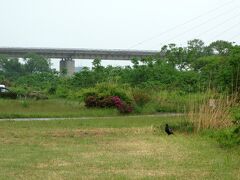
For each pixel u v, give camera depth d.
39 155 15.50
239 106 22.66
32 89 64.19
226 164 13.98
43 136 20.48
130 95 38.09
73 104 40.41
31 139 19.47
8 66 110.75
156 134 21.45
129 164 14.01
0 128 23.44
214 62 40.69
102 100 37.09
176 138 19.89
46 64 109.19
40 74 78.50
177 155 15.54
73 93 49.38
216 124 21.55
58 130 22.75
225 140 17.52
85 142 18.72
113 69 59.56
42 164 13.95
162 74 51.41
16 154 15.66
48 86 64.62
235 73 29.36
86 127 24.41
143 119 29.47
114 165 13.84
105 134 21.41
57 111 34.84
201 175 12.52
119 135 21.11
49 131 22.31
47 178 12.12
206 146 17.50
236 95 23.95
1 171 12.95
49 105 39.09
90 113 33.94
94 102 37.25
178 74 50.81
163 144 18.16
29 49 106.94
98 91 38.25
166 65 54.62
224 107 22.20
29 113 32.72
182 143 18.38
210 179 12.09
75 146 17.62
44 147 17.31
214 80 32.97
